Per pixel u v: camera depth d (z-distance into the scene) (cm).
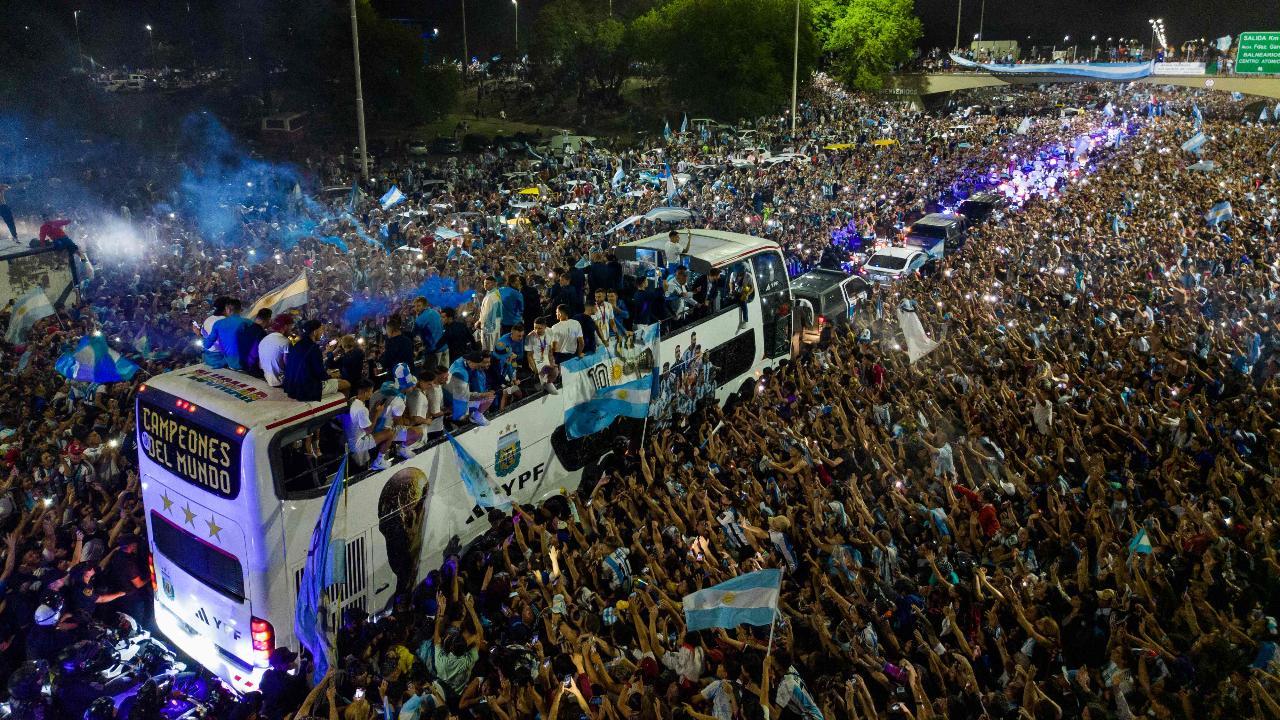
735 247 1672
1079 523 1202
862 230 3241
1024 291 2338
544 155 5631
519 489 1231
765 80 6875
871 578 1071
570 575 1107
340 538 977
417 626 1012
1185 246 2680
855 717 825
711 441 1427
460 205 3819
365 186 4303
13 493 1233
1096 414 1521
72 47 8150
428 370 1081
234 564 938
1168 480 1257
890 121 7056
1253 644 903
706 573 1072
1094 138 5284
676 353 1480
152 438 995
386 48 6694
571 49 7919
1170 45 12650
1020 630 991
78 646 1015
